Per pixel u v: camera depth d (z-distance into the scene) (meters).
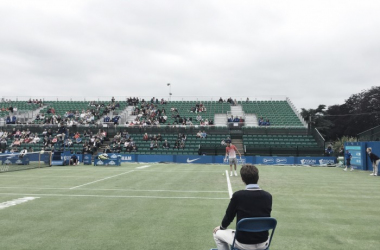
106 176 18.17
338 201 10.72
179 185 14.35
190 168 24.28
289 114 42.19
